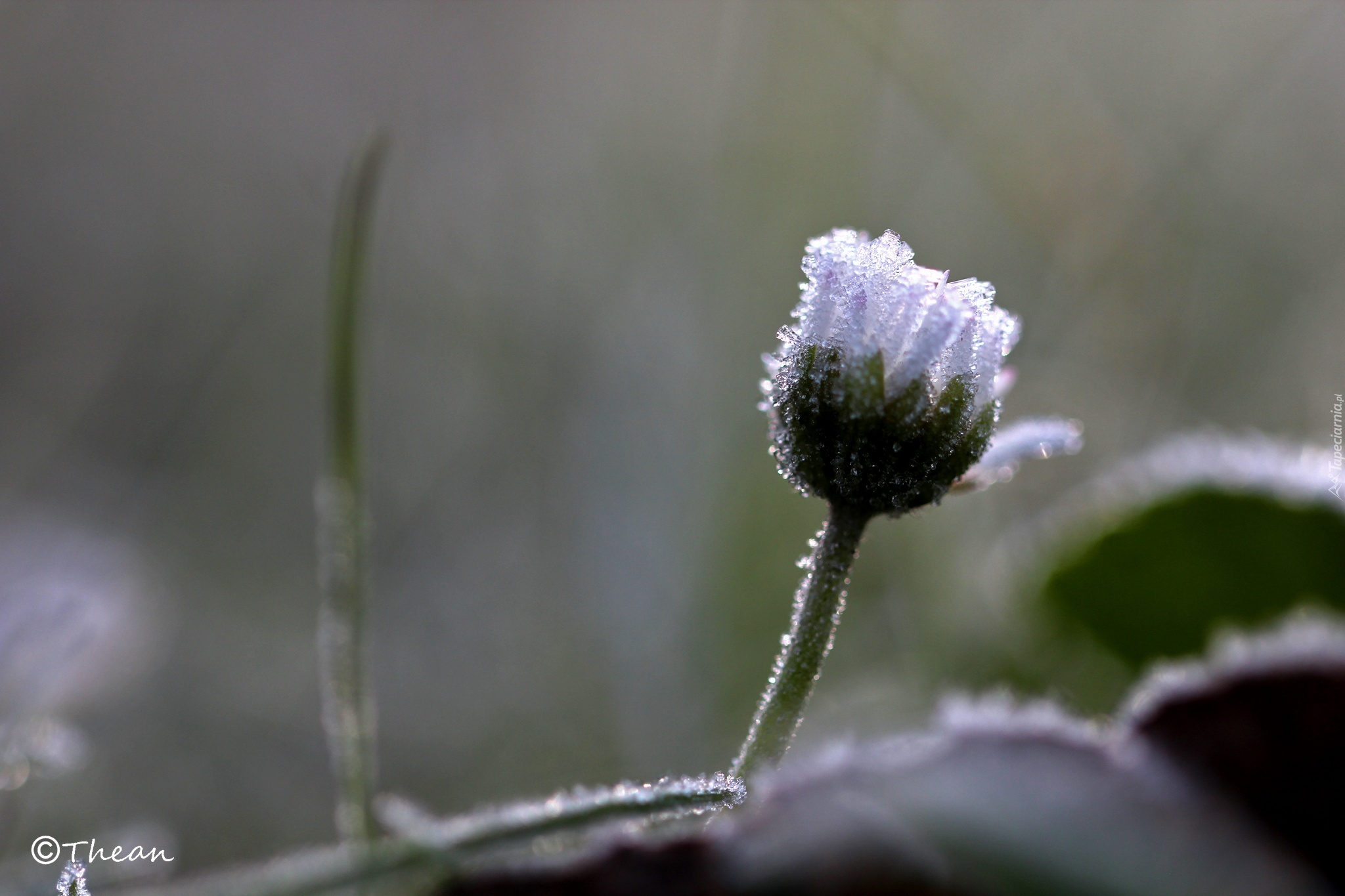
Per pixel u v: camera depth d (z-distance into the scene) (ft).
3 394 1.05
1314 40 1.01
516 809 0.51
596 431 0.86
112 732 0.69
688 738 0.71
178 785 0.70
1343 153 0.99
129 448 1.06
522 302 0.98
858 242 0.52
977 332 0.52
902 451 0.52
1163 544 0.62
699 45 1.07
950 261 0.95
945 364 0.52
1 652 0.61
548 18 1.16
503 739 0.74
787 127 0.92
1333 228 0.96
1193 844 0.49
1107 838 0.49
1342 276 0.92
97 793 0.66
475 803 0.69
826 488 0.52
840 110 0.92
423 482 0.95
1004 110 0.97
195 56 1.25
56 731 0.61
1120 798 0.49
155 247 1.17
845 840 0.49
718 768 0.68
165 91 1.24
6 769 0.60
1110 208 0.94
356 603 0.56
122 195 1.21
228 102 1.23
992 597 0.66
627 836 0.49
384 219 1.08
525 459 0.91
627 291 0.94
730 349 0.84
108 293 1.15
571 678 0.77
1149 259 0.93
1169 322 0.91
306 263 1.13
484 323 0.99
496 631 0.82
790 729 0.51
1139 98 0.99
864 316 0.52
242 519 0.99
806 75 0.92
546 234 1.00
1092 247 0.94
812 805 0.49
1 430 1.01
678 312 0.88
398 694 0.79
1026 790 0.49
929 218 0.94
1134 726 0.50
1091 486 0.65
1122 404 0.89
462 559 0.89
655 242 0.95
